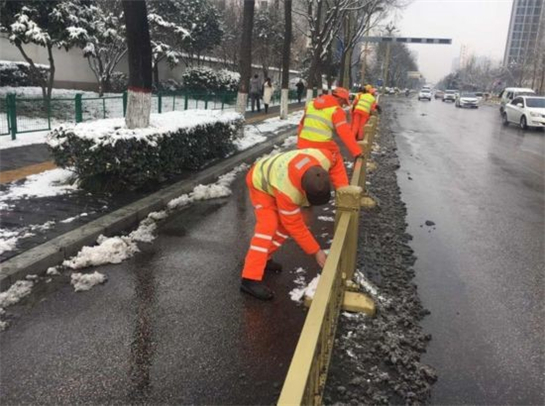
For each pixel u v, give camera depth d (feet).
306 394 6.40
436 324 12.71
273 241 14.26
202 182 26.05
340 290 12.21
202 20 96.73
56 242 15.44
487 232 20.98
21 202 19.90
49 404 8.93
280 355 10.76
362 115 32.60
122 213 18.93
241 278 14.57
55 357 10.32
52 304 12.55
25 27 46.83
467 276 16.03
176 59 85.66
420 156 42.91
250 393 9.49
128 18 22.75
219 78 95.45
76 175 23.44
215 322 12.02
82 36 50.72
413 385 10.01
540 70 191.11
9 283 13.08
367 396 9.57
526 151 48.08
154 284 13.98
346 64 106.83
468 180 32.65
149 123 24.59
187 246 17.16
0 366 9.96
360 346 11.27
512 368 10.83
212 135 30.19
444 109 129.80
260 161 12.78
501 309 13.73
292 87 134.21
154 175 22.90
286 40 62.85
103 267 14.94
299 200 11.82
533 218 23.50
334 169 17.30
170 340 11.15
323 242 18.17
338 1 69.87
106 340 11.03
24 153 30.63
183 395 9.34
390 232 20.24
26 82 66.08
